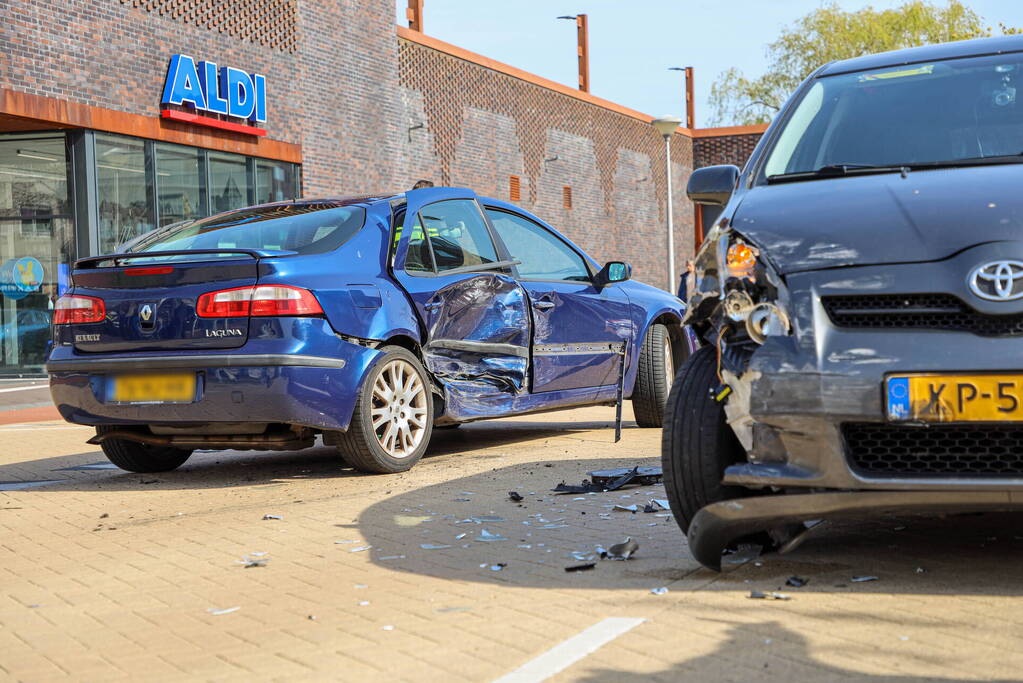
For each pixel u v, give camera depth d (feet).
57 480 19.11
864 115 12.50
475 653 8.16
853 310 9.28
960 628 8.18
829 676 7.27
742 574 10.11
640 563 10.76
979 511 9.06
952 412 8.82
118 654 8.71
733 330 9.99
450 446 21.59
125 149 51.11
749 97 140.67
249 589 10.57
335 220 18.16
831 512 9.10
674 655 7.84
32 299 50.37
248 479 18.04
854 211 9.97
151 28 52.19
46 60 46.96
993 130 11.73
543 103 88.17
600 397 21.79
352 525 13.42
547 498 14.74
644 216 103.60
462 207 19.99
